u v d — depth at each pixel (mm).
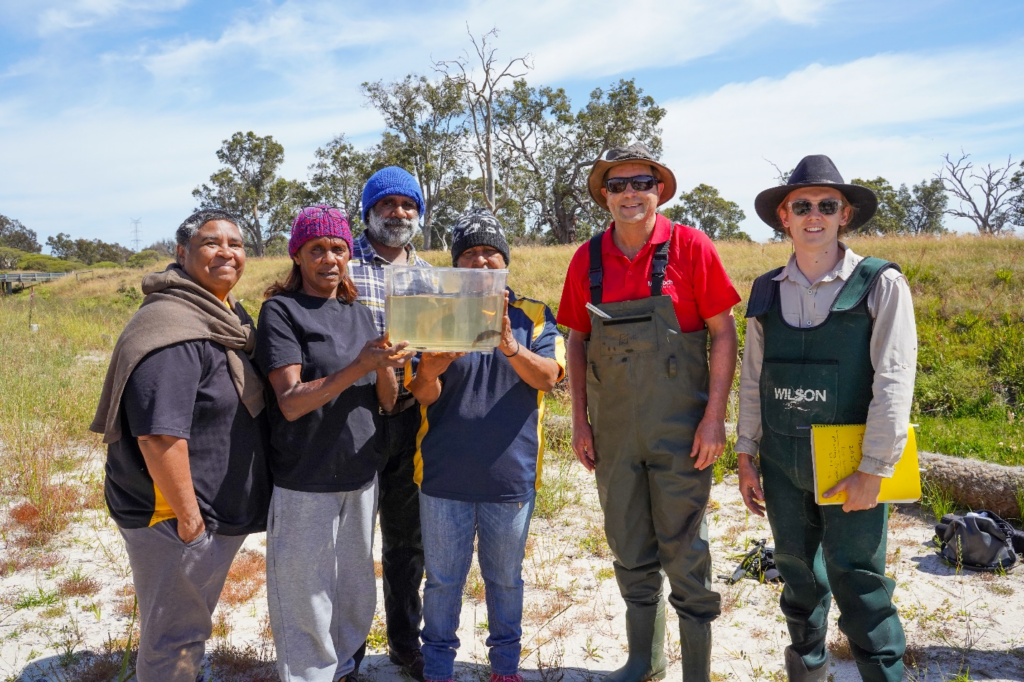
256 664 3361
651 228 2926
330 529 2793
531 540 5008
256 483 2746
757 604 4008
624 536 3041
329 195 59312
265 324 2699
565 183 56938
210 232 2697
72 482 5871
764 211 2926
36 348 12125
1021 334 10094
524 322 3084
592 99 54906
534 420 2994
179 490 2480
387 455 3055
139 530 2592
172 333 2498
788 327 2703
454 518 2916
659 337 2852
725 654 3479
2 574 4363
